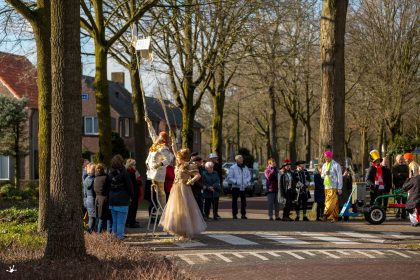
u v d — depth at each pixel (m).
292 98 49.47
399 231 17.25
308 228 17.70
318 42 38.41
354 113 48.16
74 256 10.07
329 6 21.92
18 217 17.00
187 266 10.93
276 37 31.95
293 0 29.94
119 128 59.84
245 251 13.05
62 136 10.20
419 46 39.59
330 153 19.92
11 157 41.16
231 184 21.38
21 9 14.48
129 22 21.30
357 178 24.95
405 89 39.41
